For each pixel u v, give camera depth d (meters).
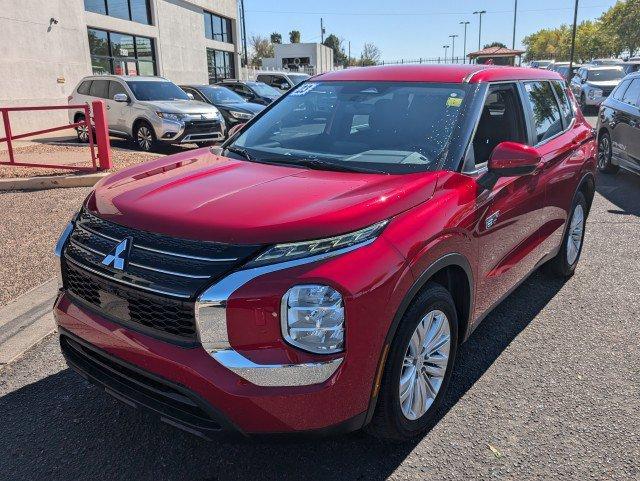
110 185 3.01
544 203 4.08
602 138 10.28
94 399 3.28
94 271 2.57
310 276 2.24
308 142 3.57
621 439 2.93
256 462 2.77
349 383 2.34
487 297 3.44
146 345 2.39
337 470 2.71
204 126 13.17
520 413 3.14
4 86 15.26
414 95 3.58
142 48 23.53
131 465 2.75
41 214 7.11
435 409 3.00
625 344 3.93
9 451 2.83
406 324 2.58
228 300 2.22
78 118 14.35
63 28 17.91
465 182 3.04
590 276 5.20
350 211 2.45
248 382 2.24
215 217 2.42
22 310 4.35
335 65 86.19
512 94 3.91
